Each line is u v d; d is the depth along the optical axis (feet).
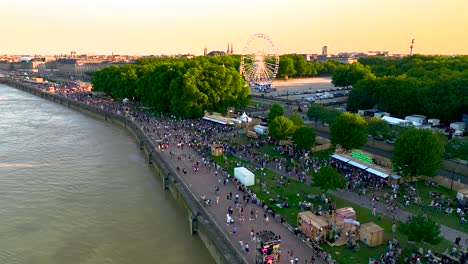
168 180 289.53
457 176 278.67
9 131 485.97
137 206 262.06
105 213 249.96
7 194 276.82
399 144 258.78
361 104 515.09
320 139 369.30
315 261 174.29
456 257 174.40
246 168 300.20
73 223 235.20
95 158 370.12
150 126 458.50
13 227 228.84
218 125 455.63
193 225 221.05
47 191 284.41
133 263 194.39
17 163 349.61
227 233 199.62
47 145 416.67
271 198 245.45
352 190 257.96
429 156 248.52
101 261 195.52
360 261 175.32
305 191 257.14
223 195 250.16
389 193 252.01
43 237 218.18
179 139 393.70
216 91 504.84
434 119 418.31
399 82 480.64
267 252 169.17
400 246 187.42
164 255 202.08
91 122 561.84
